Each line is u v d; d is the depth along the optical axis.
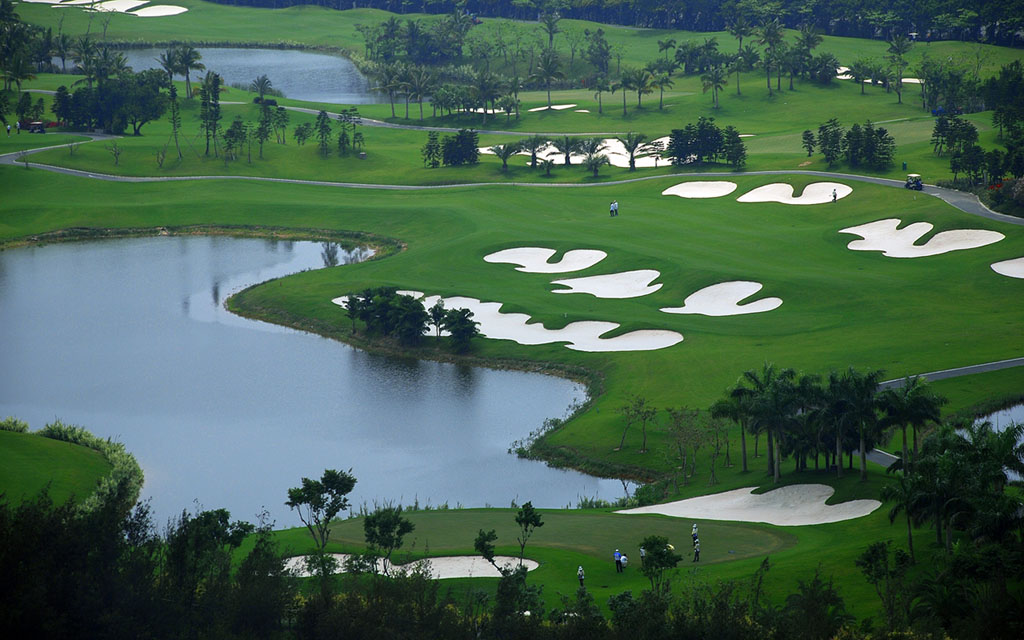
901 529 82.62
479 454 125.69
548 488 115.19
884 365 138.12
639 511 102.19
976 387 127.75
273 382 151.62
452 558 84.62
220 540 79.75
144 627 62.41
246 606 65.50
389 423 136.12
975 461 79.62
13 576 61.06
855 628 63.09
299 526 103.75
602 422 129.25
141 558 68.00
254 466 122.88
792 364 141.25
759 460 115.00
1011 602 61.06
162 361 160.25
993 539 70.50
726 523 93.12
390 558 84.06
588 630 62.84
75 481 111.88
